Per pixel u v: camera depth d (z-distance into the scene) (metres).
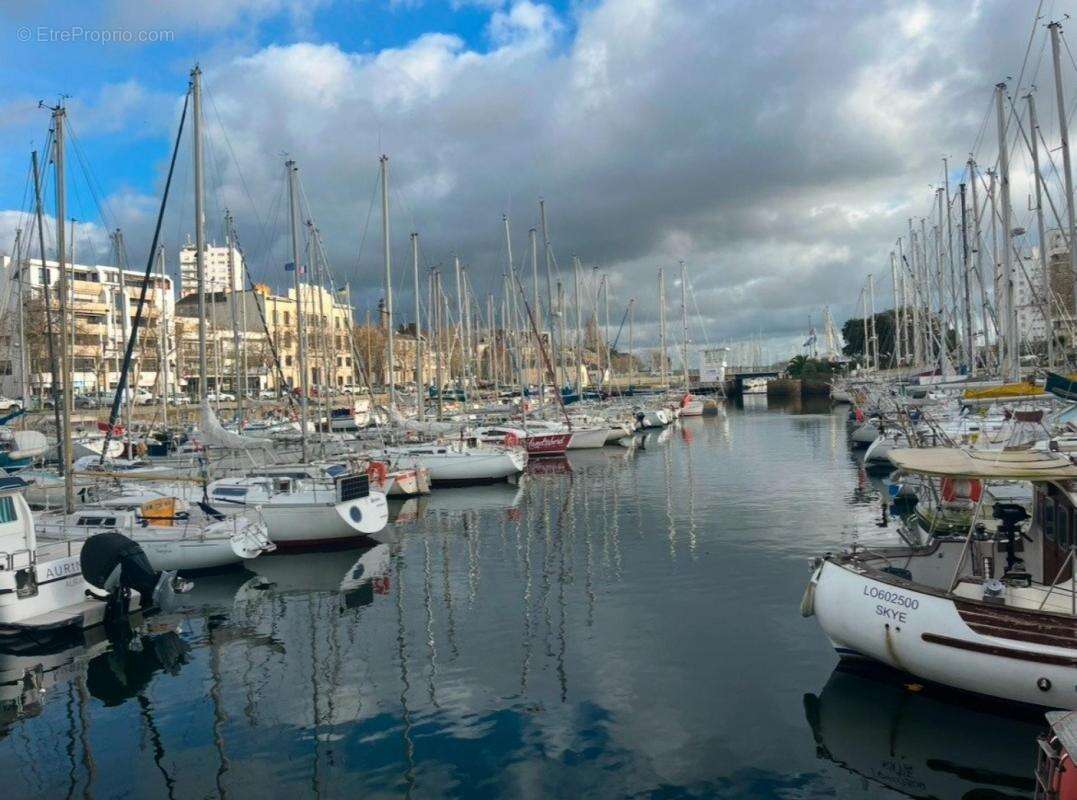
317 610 17.22
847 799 8.98
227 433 24.88
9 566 15.39
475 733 10.86
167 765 10.30
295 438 33.88
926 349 67.56
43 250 28.83
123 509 22.06
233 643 15.13
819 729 10.63
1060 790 7.23
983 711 10.94
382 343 95.62
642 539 23.45
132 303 81.19
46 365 53.72
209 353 66.19
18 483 16.31
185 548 20.12
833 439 57.25
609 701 11.73
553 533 25.05
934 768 9.61
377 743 10.68
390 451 37.88
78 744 10.97
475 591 18.25
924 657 10.91
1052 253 35.38
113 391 66.12
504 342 65.44
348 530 23.53
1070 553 10.85
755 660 13.12
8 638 15.40
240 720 11.60
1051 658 9.97
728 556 20.69
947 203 51.66
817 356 153.62
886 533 23.19
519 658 13.64
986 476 11.14
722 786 9.34
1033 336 43.09
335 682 12.93
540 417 57.12
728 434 65.25
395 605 17.36
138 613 17.27
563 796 9.22
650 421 73.00
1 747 10.95
